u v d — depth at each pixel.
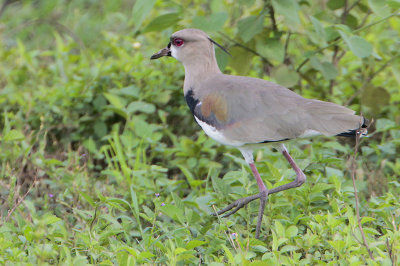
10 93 14.36
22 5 20.69
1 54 16.02
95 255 7.93
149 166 11.41
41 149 11.76
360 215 9.68
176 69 13.84
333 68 12.38
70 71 14.79
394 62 13.19
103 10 20.17
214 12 12.00
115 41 15.37
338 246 7.71
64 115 13.30
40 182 11.12
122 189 10.75
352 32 11.73
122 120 13.66
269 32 12.32
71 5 20.66
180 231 8.80
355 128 8.39
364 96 13.10
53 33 19.25
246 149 9.33
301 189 9.45
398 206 9.16
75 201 10.27
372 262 7.23
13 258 7.70
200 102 9.62
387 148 11.68
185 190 11.70
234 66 12.46
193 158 11.97
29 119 13.40
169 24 12.06
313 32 12.34
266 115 8.85
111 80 13.91
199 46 10.03
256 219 9.32
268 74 13.51
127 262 7.46
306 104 8.78
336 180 9.41
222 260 7.93
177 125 13.77
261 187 9.16
